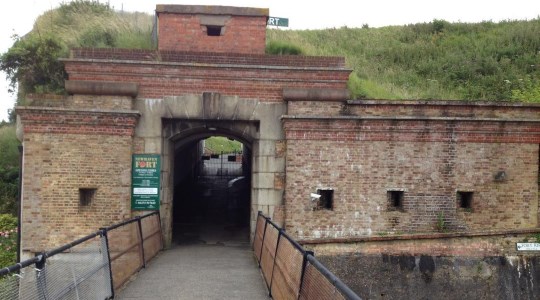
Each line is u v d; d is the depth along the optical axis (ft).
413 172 42.96
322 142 42.68
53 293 19.60
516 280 42.14
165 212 43.86
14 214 67.41
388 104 43.32
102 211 41.47
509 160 43.62
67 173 41.11
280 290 25.55
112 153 41.63
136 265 33.94
